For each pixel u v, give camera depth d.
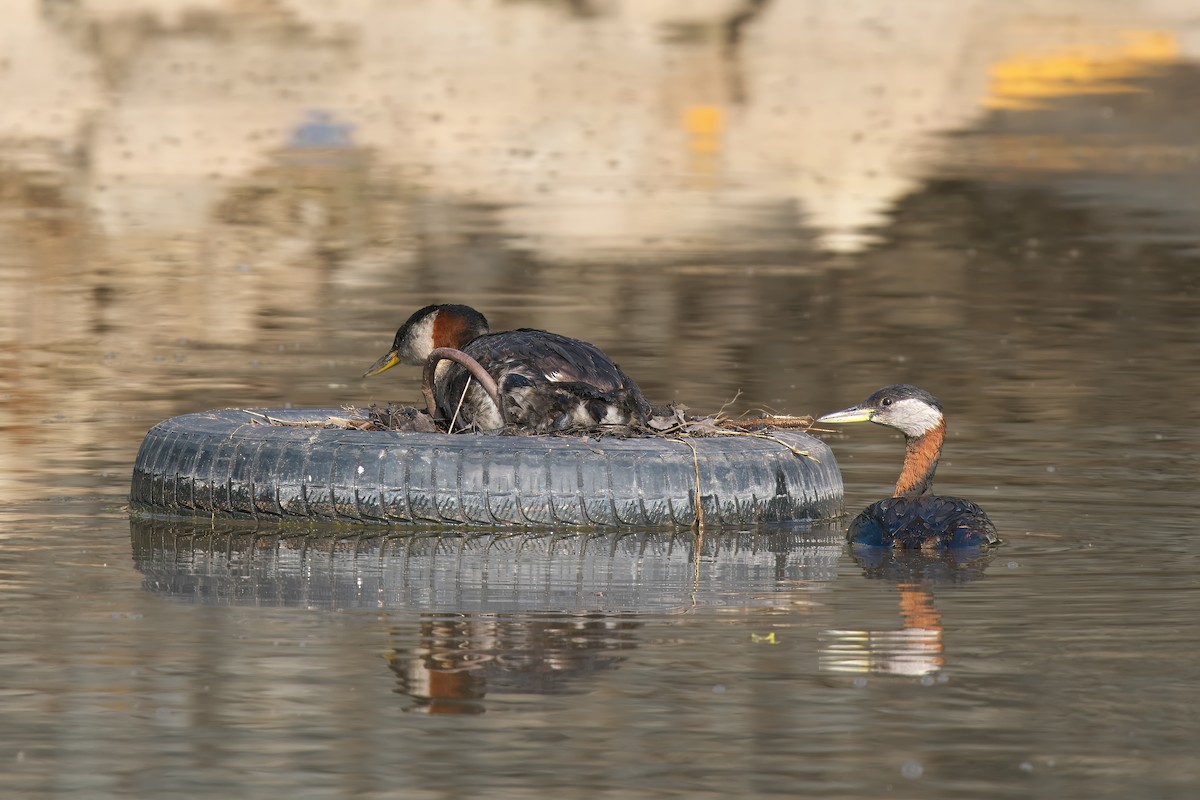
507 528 12.17
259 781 7.17
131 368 19.23
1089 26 53.22
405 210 31.05
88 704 8.05
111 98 41.53
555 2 55.84
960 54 48.72
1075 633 9.30
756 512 12.51
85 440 15.28
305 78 44.47
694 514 12.34
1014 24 53.47
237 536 11.91
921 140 38.78
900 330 22.34
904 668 8.66
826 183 34.22
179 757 7.42
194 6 54.09
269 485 12.30
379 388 18.16
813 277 26.12
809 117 40.97
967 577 10.66
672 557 11.39
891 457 15.08
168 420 13.20
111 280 25.23
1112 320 23.41
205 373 18.95
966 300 24.78
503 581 10.57
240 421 13.22
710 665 8.69
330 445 12.39
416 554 11.39
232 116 39.84
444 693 8.23
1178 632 9.31
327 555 11.30
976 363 20.14
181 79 44.06
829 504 12.95
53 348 20.55
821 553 11.54
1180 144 38.38
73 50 47.31
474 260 26.91
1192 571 10.77
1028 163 36.25
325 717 7.90
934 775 7.26
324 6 54.62
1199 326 23.06
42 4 52.81
